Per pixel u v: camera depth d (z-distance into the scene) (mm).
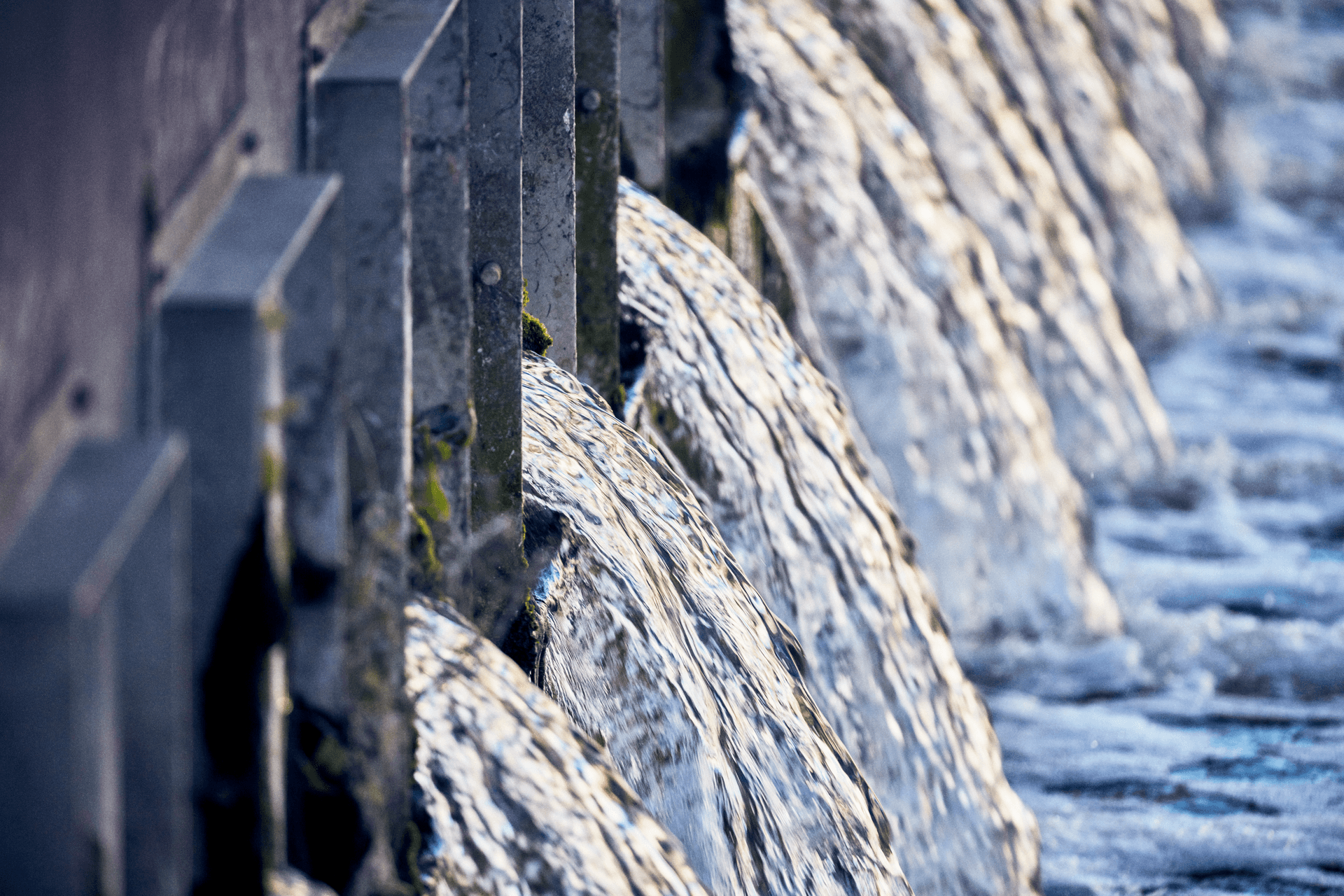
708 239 17172
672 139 18984
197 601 5312
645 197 16859
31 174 4320
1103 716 20828
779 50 22500
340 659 6035
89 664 4246
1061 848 17406
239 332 5168
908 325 22469
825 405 17062
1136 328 35781
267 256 5422
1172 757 19562
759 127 21516
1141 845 17391
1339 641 23078
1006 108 30016
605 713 10039
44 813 4180
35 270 4340
